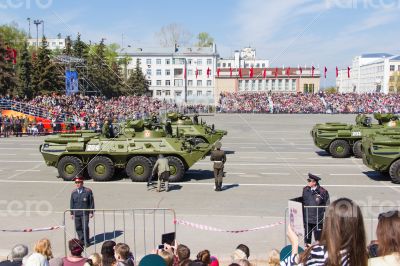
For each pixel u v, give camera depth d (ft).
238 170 70.69
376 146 59.31
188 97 337.31
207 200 50.14
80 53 210.38
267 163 78.33
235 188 56.70
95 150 60.64
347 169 71.51
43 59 184.34
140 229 39.17
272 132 142.92
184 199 50.65
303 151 95.91
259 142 114.62
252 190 55.52
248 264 19.57
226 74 292.20
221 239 36.32
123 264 21.35
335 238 11.57
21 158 84.33
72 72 176.76
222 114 236.84
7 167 73.72
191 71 344.69
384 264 11.83
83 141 61.21
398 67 375.04
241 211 45.19
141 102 209.46
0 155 88.33
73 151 60.95
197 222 41.09
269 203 48.62
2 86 168.45
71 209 33.96
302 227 20.71
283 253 21.68
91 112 152.15
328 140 84.23
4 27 245.24
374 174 66.74
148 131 62.49
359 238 11.54
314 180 31.58
